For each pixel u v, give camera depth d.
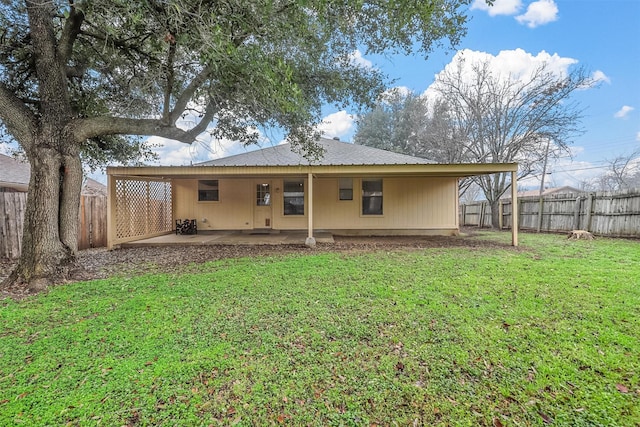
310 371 2.27
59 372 2.25
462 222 16.38
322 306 3.51
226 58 4.14
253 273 4.99
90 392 2.03
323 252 7.02
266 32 4.53
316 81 6.46
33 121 4.75
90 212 8.14
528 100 12.29
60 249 4.73
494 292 3.90
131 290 4.17
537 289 3.97
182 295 3.94
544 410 1.85
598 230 9.09
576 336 2.71
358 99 7.24
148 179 9.17
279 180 10.87
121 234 8.27
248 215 10.91
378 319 3.14
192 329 2.95
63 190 4.89
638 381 2.08
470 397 1.98
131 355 2.49
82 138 5.03
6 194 6.49
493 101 13.01
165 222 10.53
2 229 6.43
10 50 5.25
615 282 4.18
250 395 2.01
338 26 5.46
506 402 1.93
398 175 9.83
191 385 2.11
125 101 6.48
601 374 2.17
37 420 1.77
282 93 4.39
